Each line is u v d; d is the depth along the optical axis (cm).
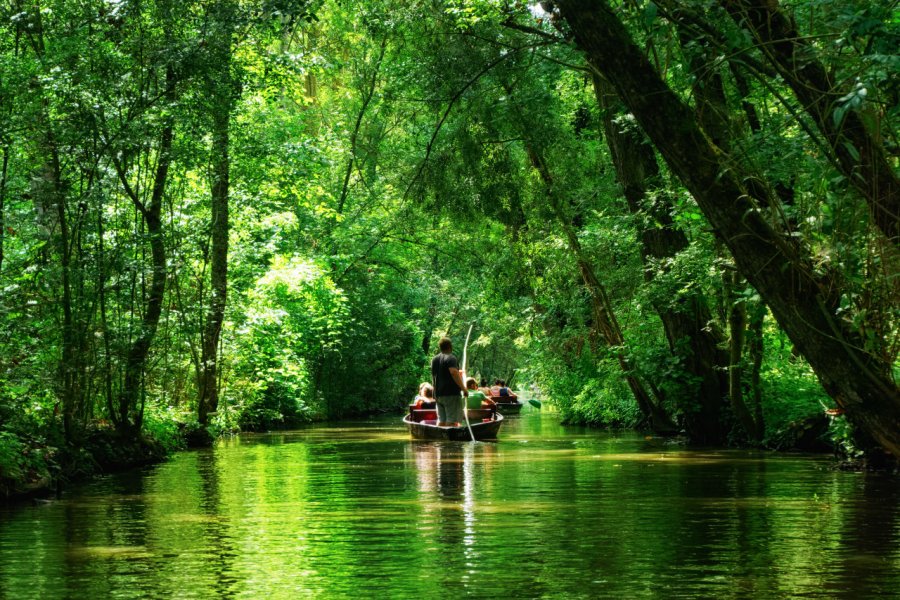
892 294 600
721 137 836
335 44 3219
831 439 1345
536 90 1911
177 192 1597
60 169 1265
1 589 520
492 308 2588
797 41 630
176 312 1598
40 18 1266
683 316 1684
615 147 1706
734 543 646
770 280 582
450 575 548
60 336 1209
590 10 585
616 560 588
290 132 3058
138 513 834
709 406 1673
